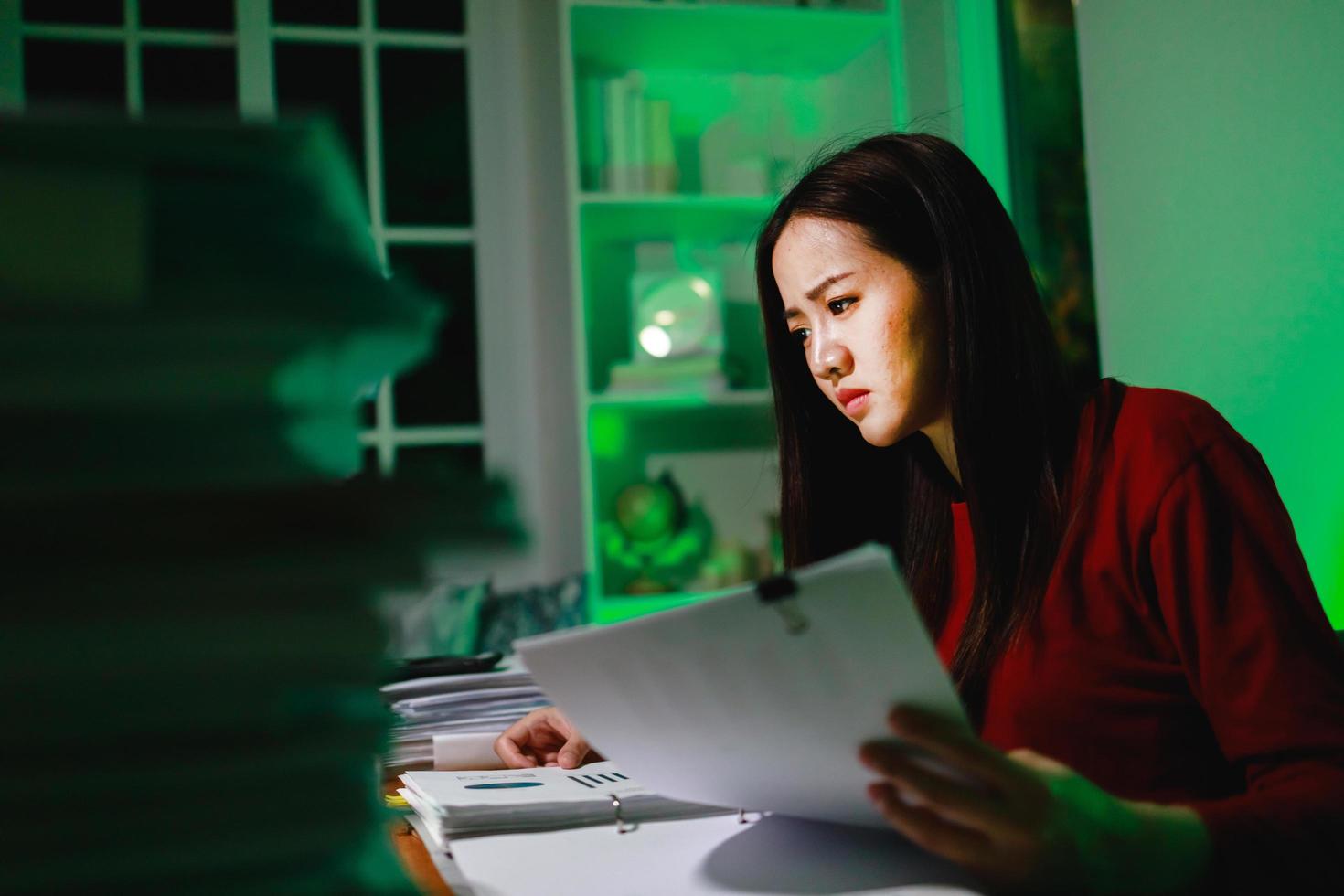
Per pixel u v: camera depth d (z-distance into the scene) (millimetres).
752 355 3227
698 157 3219
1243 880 552
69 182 325
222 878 329
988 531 857
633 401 2852
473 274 2939
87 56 2723
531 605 2594
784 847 614
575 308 2812
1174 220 2051
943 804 475
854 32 2986
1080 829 474
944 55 2822
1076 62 2432
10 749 316
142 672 325
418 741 1042
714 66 3197
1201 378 1986
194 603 329
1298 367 1761
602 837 678
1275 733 670
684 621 500
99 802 321
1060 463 855
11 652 315
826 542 1089
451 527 351
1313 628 708
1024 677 823
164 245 333
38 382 319
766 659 490
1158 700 788
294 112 341
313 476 346
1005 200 2607
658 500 3006
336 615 344
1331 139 1660
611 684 562
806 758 531
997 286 878
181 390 331
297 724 342
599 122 2963
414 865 655
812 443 1086
